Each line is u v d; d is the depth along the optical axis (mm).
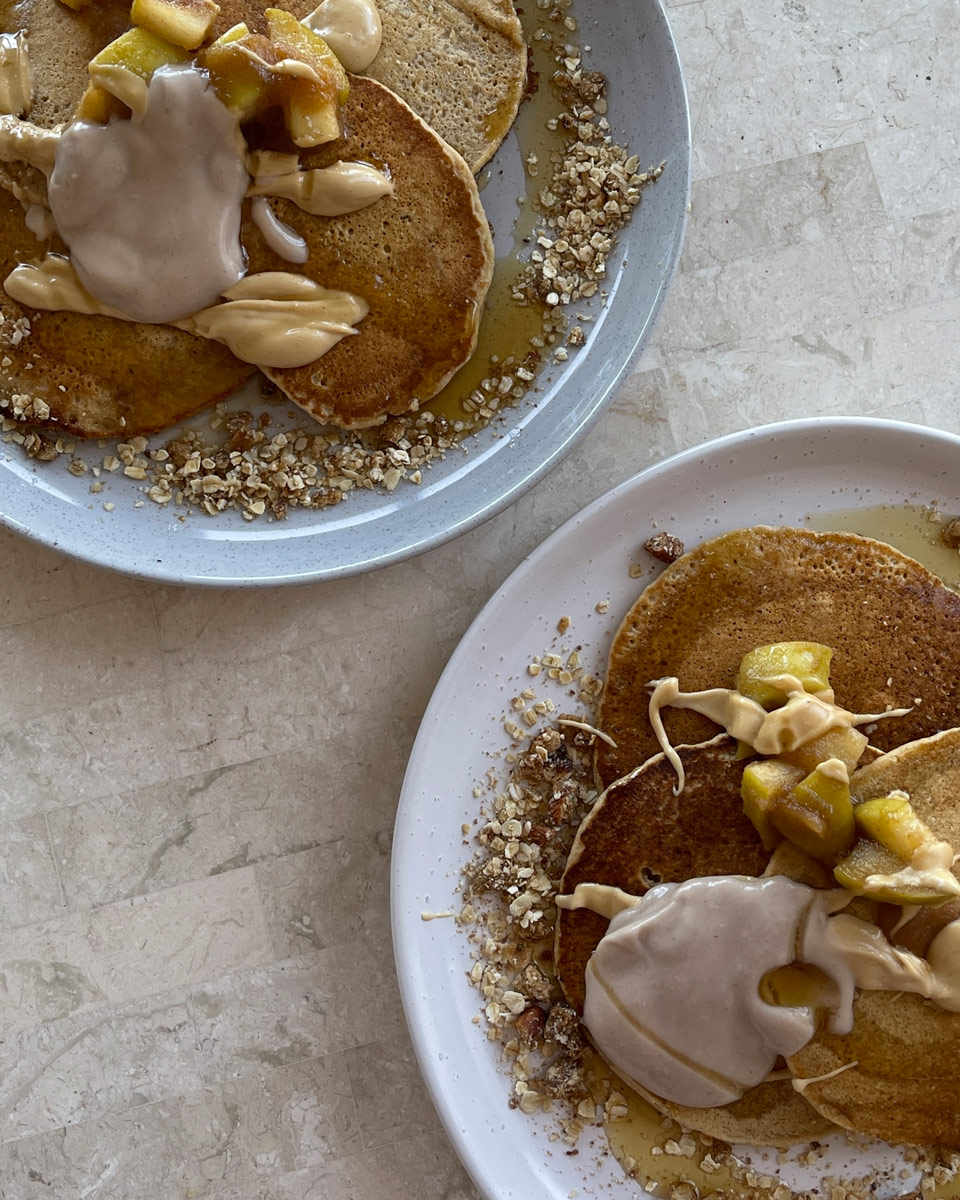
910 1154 602
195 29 578
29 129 587
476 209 603
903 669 601
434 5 607
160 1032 624
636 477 603
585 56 615
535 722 614
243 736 630
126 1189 621
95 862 626
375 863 629
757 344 640
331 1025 626
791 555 607
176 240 587
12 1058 622
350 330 602
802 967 582
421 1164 624
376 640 633
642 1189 602
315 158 594
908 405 639
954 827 584
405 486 617
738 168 640
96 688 628
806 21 642
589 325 618
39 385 604
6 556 628
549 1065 604
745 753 593
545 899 608
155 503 613
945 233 641
